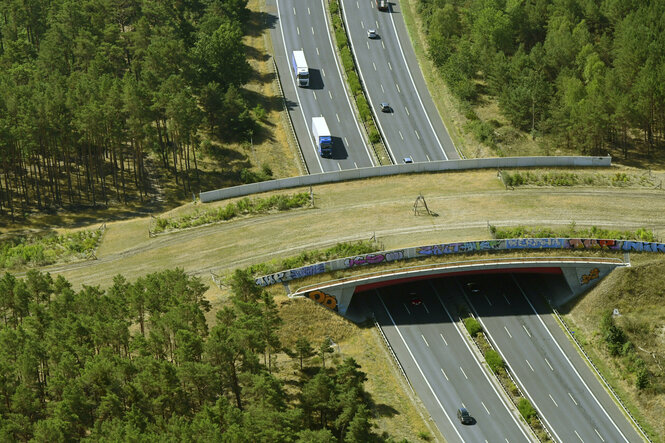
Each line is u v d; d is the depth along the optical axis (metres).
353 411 161.75
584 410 183.50
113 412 147.25
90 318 166.00
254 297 186.00
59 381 149.88
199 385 156.38
